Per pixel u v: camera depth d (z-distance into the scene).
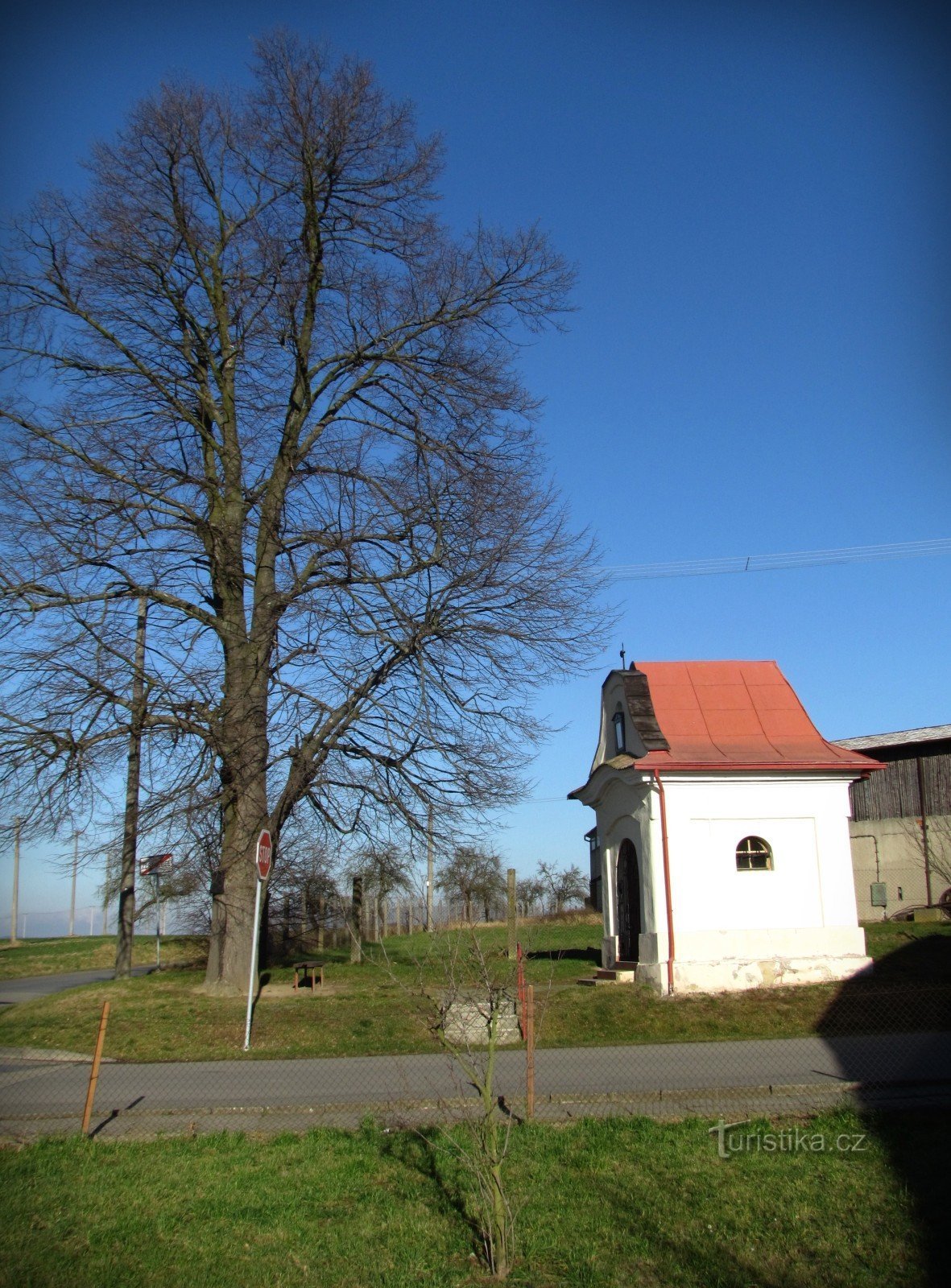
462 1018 12.09
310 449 20.95
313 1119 11.18
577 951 27.17
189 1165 9.37
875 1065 13.41
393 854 20.84
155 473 19.16
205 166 21.11
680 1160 9.11
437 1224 7.81
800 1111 10.66
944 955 21.98
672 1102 11.30
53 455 18.62
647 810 21.12
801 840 21.27
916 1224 7.50
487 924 33.34
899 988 19.33
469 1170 8.46
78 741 18.02
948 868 30.61
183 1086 13.41
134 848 18.72
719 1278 6.73
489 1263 7.04
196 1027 17.59
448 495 19.31
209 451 21.61
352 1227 7.79
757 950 20.53
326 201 20.67
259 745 18.75
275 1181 8.86
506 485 19.84
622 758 22.42
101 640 18.17
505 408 20.88
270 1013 18.27
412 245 21.22
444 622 19.27
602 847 24.36
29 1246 7.41
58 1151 9.84
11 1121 11.37
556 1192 8.35
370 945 30.48
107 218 19.58
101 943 47.12
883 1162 8.91
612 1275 6.82
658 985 20.03
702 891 20.77
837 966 20.64
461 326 20.97
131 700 18.34
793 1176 8.62
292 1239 7.57
